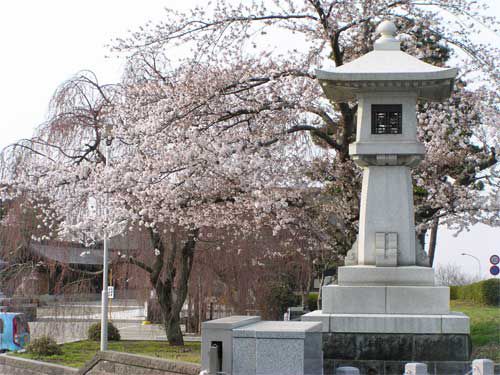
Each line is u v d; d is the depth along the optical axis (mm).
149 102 16859
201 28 16906
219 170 15086
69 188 18188
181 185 15539
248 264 24109
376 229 11438
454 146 17875
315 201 17344
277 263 25250
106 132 18781
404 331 10703
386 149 11352
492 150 17422
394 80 11156
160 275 22797
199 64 16594
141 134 16000
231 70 16578
